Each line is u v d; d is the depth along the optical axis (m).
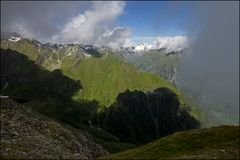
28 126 78.19
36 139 69.06
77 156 68.94
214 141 70.12
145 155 63.25
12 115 80.19
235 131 75.62
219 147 64.19
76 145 81.69
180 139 71.06
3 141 57.06
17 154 49.94
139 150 67.44
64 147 74.75
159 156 62.16
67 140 80.56
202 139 71.00
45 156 55.97
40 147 62.78
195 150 65.44
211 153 58.69
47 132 79.62
